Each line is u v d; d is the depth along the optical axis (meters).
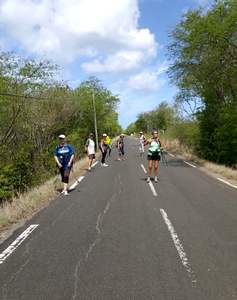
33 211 10.27
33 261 6.15
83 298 4.74
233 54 22.20
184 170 20.08
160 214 9.35
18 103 20.39
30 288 5.09
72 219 9.09
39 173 16.22
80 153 29.70
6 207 10.40
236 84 23.67
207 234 7.48
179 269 5.63
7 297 4.84
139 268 5.70
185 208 10.04
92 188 14.12
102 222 8.66
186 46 24.58
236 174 16.72
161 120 70.62
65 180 12.99
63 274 5.55
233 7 21.14
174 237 7.30
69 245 6.96
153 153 15.26
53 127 22.73
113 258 6.17
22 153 15.10
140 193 12.61
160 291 4.88
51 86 24.06
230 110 21.83
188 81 26.42
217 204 10.55
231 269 5.60
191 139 31.78
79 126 35.53
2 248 6.92
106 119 53.84
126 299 4.67
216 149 24.91
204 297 4.69
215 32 21.00
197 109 26.72
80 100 32.81
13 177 13.34
